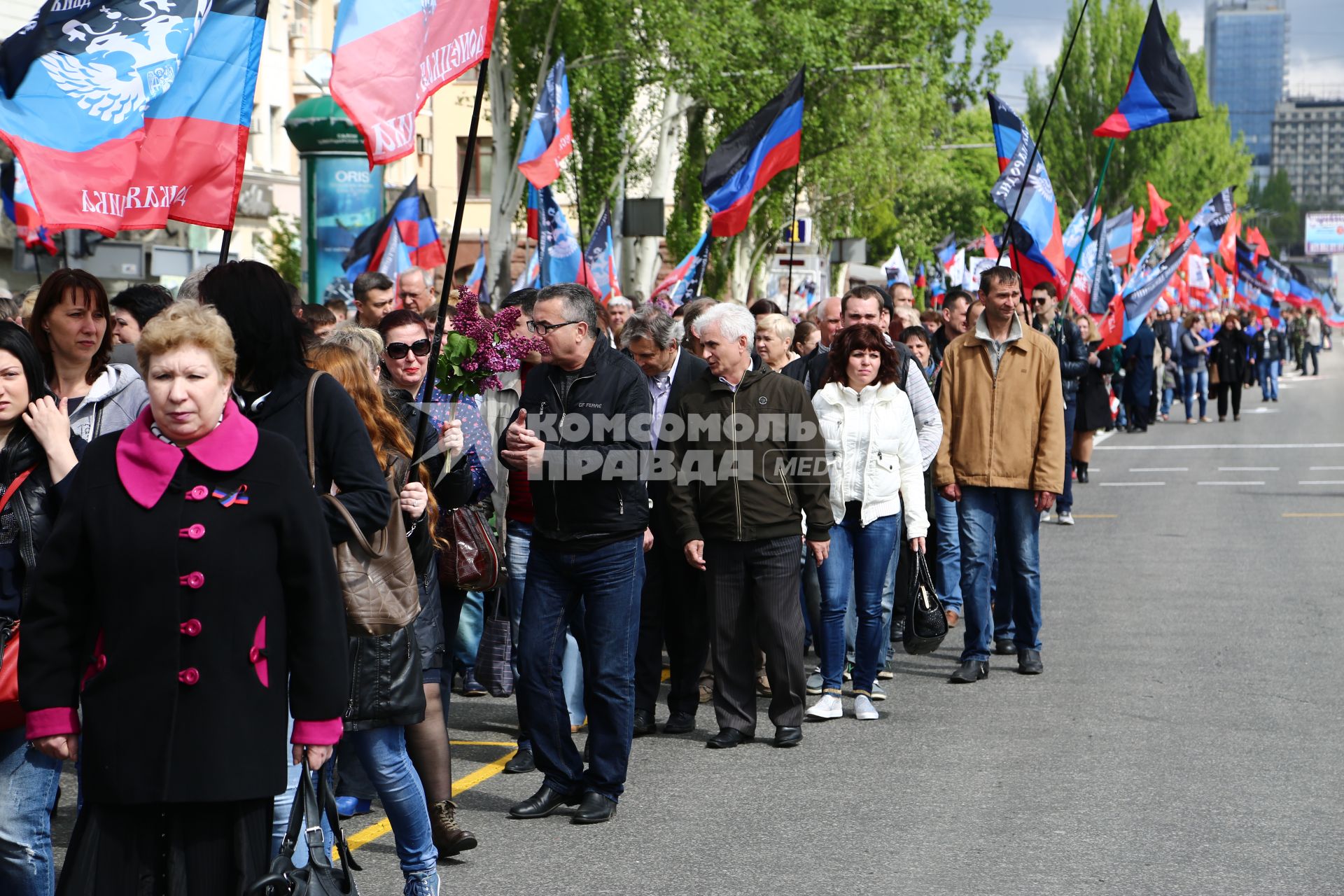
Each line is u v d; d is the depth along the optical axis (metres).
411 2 6.80
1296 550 13.80
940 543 9.60
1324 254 126.06
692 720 8.03
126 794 3.73
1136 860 5.68
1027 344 8.95
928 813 6.34
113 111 6.29
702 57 28.16
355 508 4.45
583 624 7.07
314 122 18.03
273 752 3.82
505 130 28.08
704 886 5.50
